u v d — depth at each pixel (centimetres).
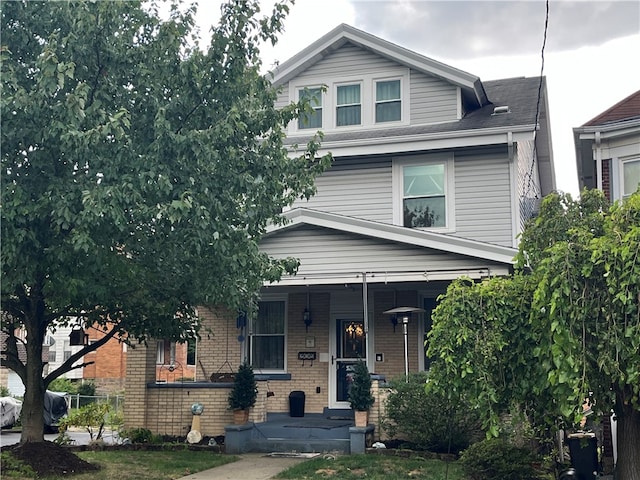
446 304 788
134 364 1404
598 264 684
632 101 1406
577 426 838
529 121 1514
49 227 848
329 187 1641
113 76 871
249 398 1315
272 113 980
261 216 993
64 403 1958
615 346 663
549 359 700
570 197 845
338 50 1747
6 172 812
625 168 1340
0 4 840
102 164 812
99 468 1031
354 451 1204
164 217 819
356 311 1549
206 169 870
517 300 786
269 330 1608
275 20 961
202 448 1281
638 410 716
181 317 1116
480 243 1309
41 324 1034
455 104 1634
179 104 898
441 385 777
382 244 1391
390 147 1572
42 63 760
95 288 864
